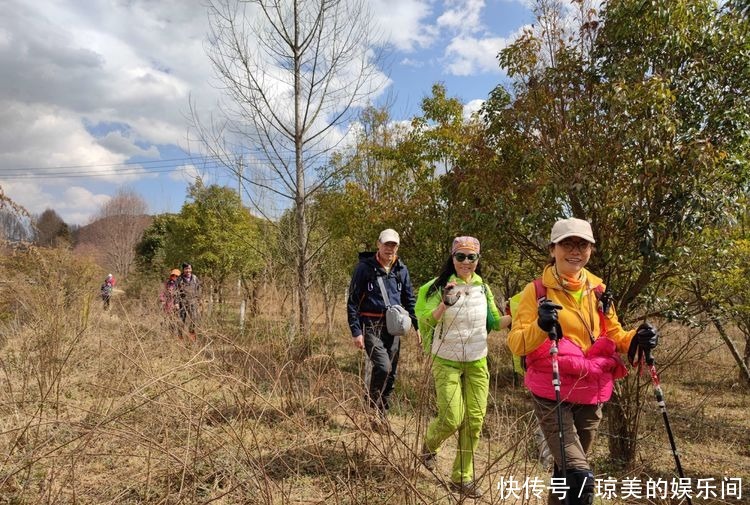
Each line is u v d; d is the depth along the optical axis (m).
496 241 6.49
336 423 4.09
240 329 5.51
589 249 2.80
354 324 4.44
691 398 7.05
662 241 5.31
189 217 15.58
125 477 3.16
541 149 5.83
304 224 8.30
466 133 8.97
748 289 6.23
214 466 3.11
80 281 9.23
